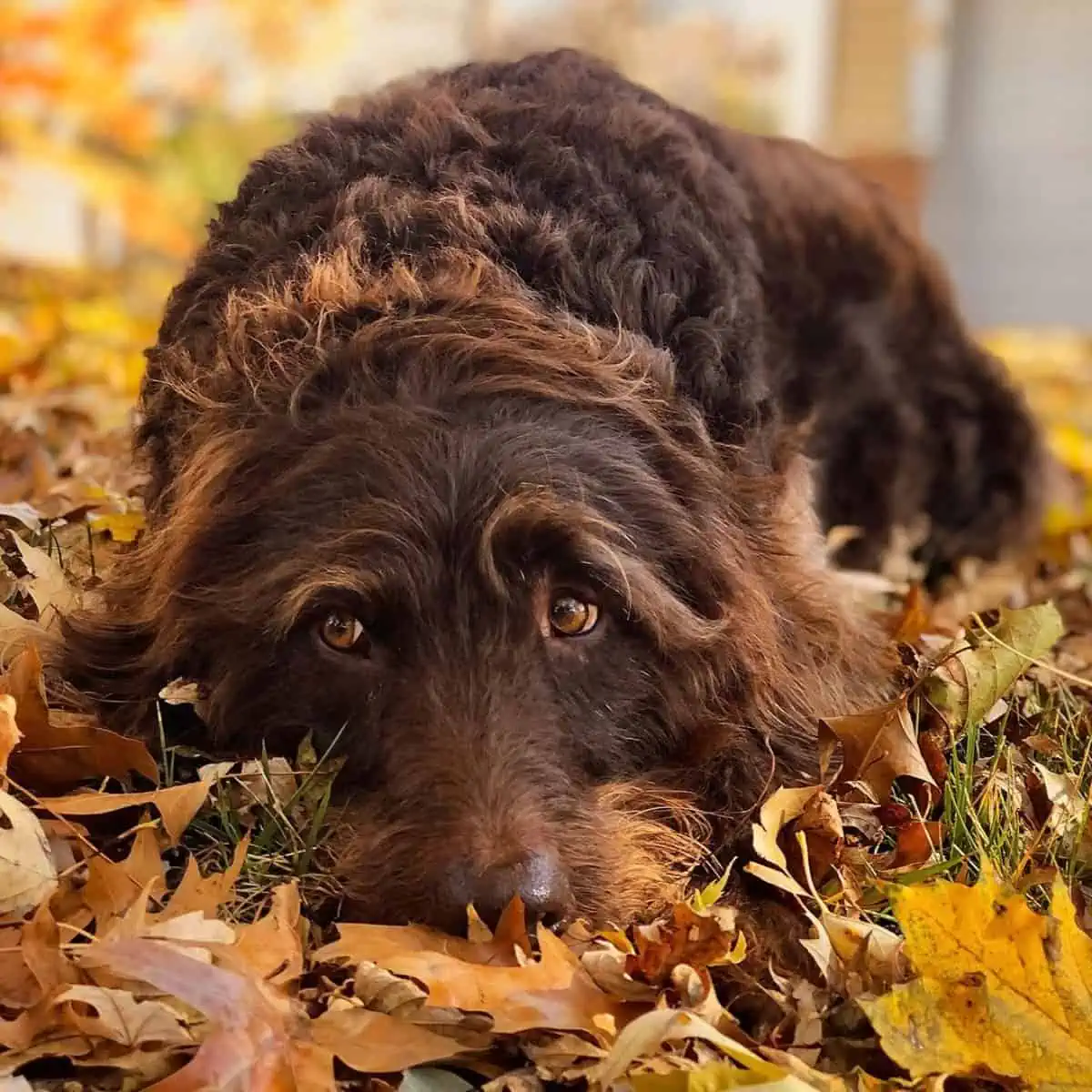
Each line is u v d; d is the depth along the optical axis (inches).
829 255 38.8
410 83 31.7
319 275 24.3
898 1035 17.5
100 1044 17.0
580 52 35.4
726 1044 16.9
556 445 22.6
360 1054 17.2
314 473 22.3
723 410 26.8
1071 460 58.9
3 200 98.3
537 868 19.9
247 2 99.5
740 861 23.1
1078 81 103.7
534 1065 17.6
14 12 93.9
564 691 22.4
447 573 21.7
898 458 39.9
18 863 19.0
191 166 101.2
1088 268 106.7
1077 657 31.1
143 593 25.0
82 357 55.7
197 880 19.6
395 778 21.4
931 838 22.5
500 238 25.9
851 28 106.9
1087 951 18.5
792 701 25.2
